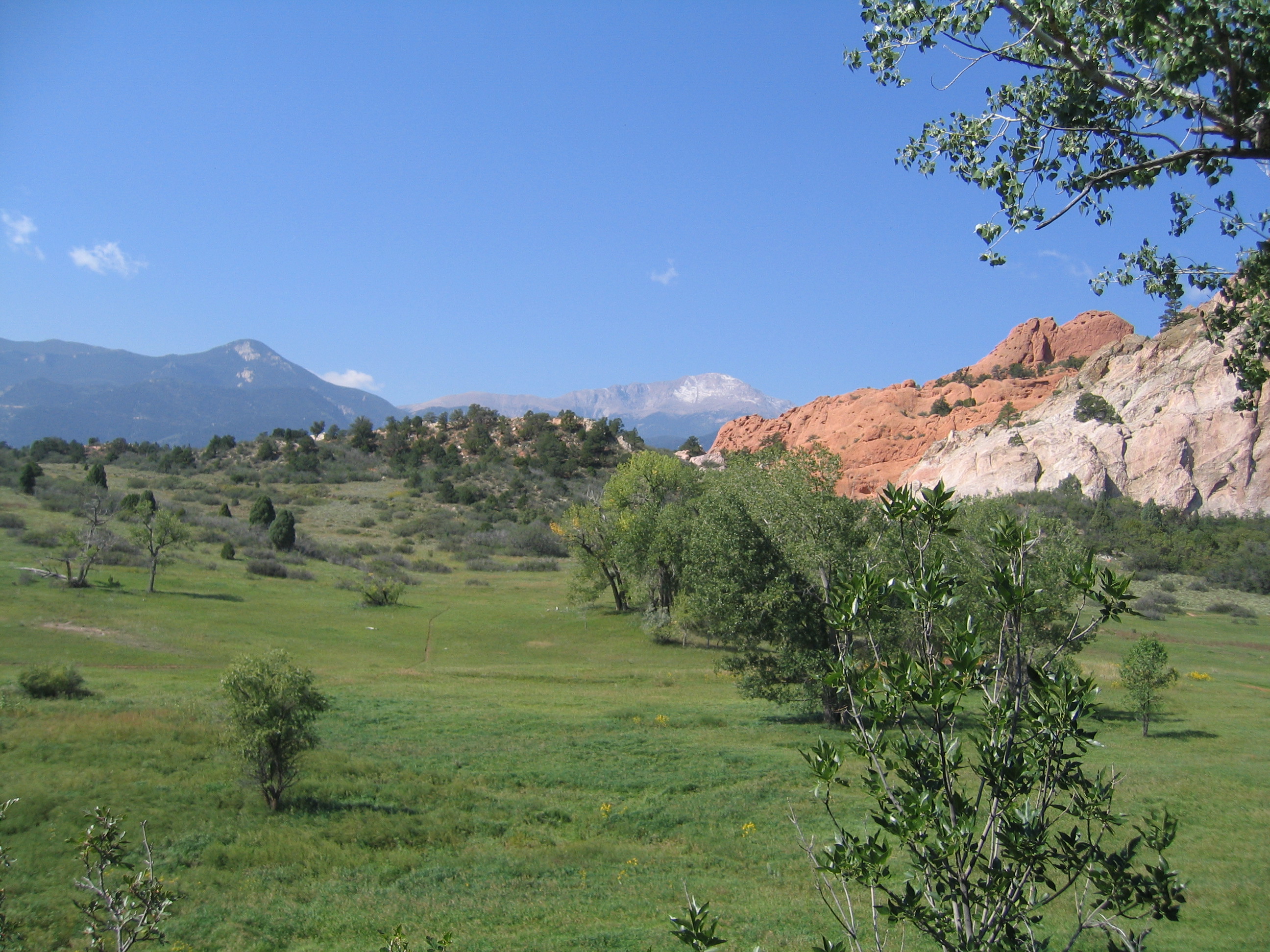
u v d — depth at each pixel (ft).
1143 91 18.20
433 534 317.63
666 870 45.68
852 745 13.78
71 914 34.04
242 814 51.39
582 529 176.65
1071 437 381.19
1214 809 53.21
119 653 114.01
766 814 56.54
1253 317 22.15
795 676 84.02
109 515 204.85
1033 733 12.90
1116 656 142.61
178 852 44.50
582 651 149.79
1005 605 13.30
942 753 12.87
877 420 596.70
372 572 228.02
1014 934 12.56
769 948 31.27
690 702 103.86
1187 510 337.72
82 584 151.33
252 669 54.08
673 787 63.10
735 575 87.30
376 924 36.22
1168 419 359.25
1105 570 13.39
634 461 181.37
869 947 31.19
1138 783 60.23
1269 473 333.21
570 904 39.32
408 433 530.68
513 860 46.75
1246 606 220.43
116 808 48.91
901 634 50.34
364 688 106.32
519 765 68.49
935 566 13.99
